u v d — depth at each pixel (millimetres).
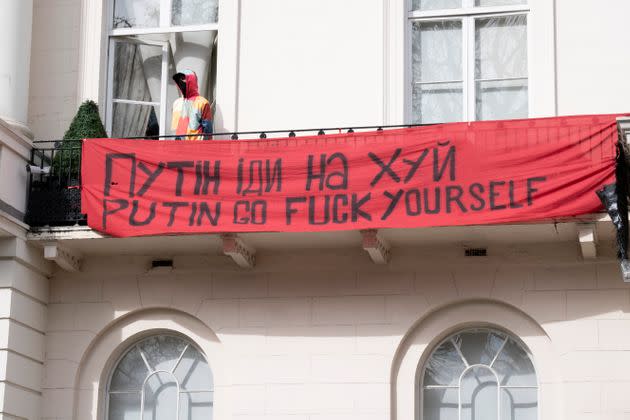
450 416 29609
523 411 29375
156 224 29578
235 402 29938
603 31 30484
